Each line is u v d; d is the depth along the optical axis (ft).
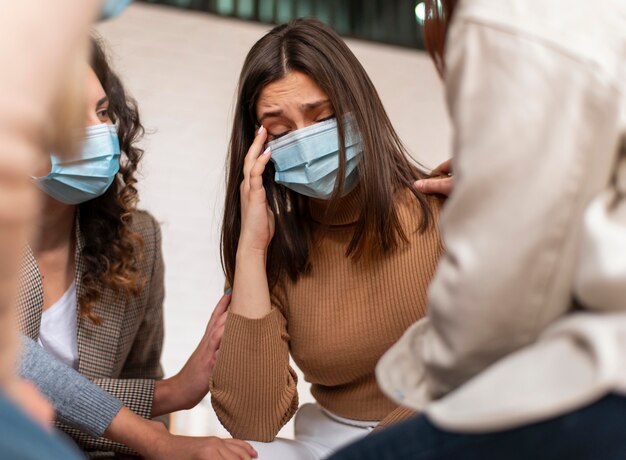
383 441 2.69
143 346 6.80
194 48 13.15
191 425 9.22
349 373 5.73
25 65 1.97
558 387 2.35
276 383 5.57
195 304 12.12
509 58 2.61
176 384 6.13
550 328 2.59
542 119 2.55
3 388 2.08
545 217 2.54
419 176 5.98
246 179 5.66
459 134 2.72
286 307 5.92
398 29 14.48
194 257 12.30
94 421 5.33
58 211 5.91
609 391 2.39
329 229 5.79
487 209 2.61
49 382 5.23
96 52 6.24
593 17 2.65
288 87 5.45
